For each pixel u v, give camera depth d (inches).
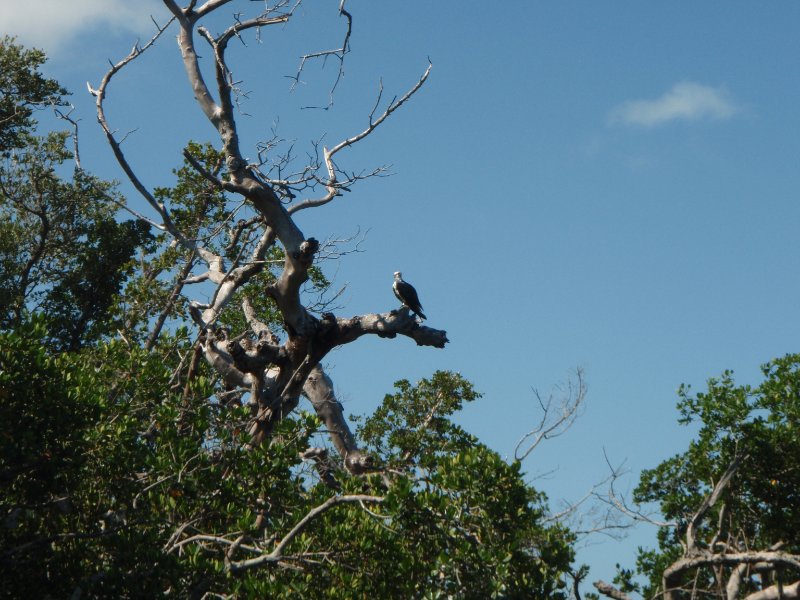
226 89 2933.1
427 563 1931.6
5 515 1910.7
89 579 1828.2
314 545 2037.4
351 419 3356.3
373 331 2982.3
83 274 4682.6
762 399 2719.0
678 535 2647.6
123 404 2265.0
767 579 2679.6
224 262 3376.0
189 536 2156.7
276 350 2965.1
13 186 4709.6
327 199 3004.4
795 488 2623.0
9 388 1822.1
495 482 1994.3
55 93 4660.4
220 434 2298.2
